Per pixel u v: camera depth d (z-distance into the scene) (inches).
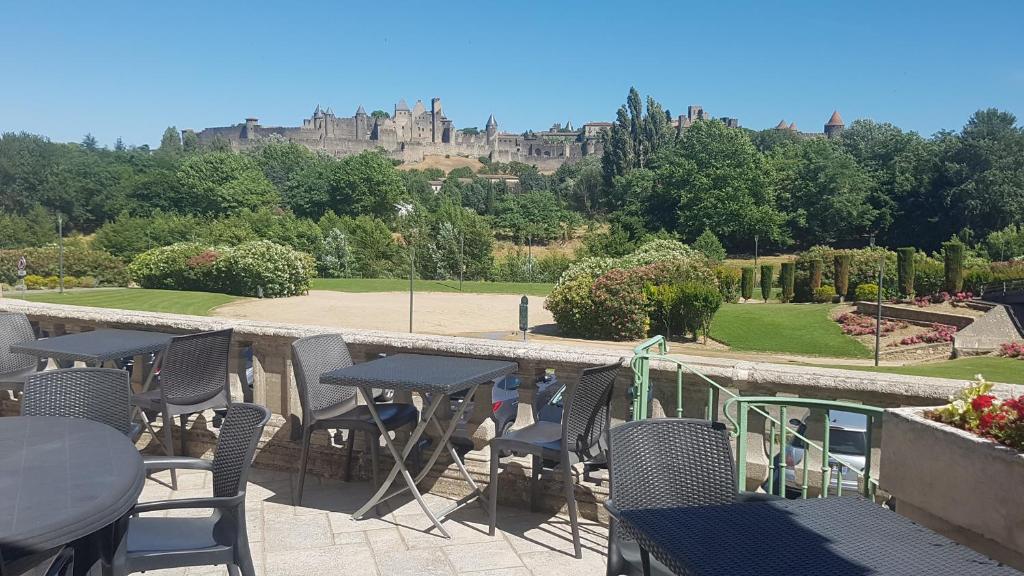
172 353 214.8
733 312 1353.3
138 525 138.9
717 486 131.3
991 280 1482.5
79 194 3878.0
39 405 161.9
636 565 120.1
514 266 2407.7
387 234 2482.8
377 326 1176.2
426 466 200.2
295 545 180.2
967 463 116.2
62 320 299.9
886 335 1205.7
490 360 212.5
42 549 87.5
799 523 98.3
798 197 3361.2
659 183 3457.2
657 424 130.2
